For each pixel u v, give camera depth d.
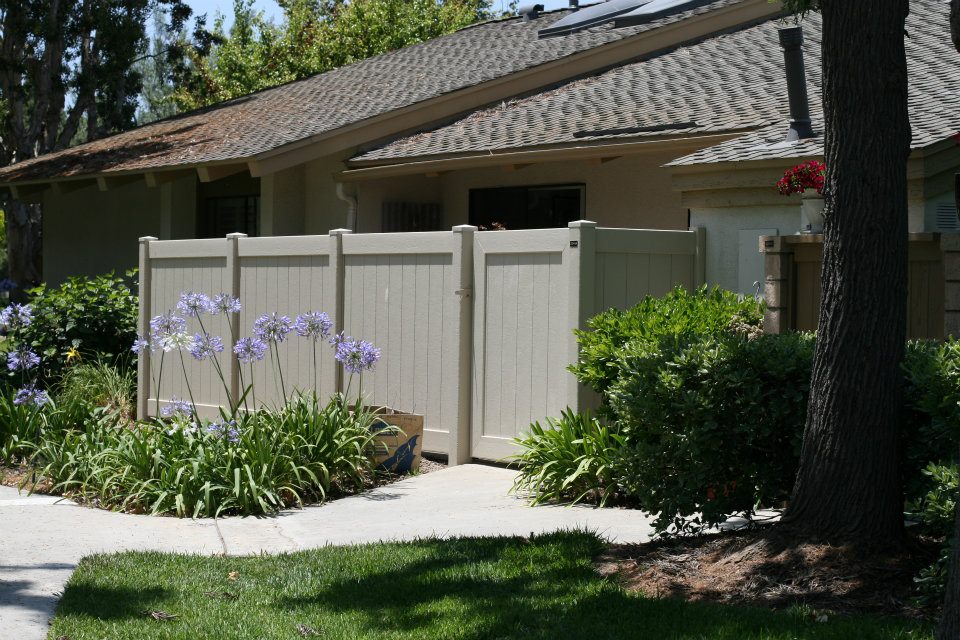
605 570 6.16
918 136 9.35
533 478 8.80
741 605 5.40
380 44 38.44
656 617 5.19
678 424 6.30
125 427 9.99
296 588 6.11
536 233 9.39
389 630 5.29
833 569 5.59
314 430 9.32
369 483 9.45
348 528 7.85
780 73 13.92
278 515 8.45
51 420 10.76
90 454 9.45
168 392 12.83
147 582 6.23
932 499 5.13
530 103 15.99
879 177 5.65
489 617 5.34
